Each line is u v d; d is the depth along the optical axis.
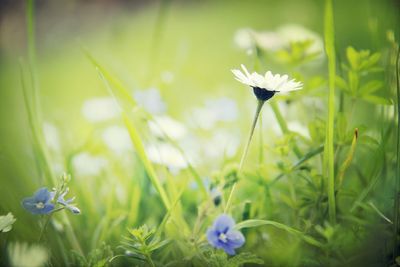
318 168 0.45
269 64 0.56
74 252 0.39
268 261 0.41
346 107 0.50
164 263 0.41
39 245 0.38
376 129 0.45
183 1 1.42
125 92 0.41
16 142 0.50
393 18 0.48
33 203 0.37
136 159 0.45
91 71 1.01
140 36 1.18
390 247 0.40
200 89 0.77
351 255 0.41
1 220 0.38
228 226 0.37
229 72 0.87
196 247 0.39
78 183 0.46
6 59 1.02
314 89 0.43
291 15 1.02
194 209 0.46
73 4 1.35
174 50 1.00
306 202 0.41
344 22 0.87
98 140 0.52
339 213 0.41
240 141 0.50
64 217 0.41
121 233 0.43
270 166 0.42
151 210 0.44
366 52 0.42
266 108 0.53
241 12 1.24
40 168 0.43
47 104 0.72
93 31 1.25
